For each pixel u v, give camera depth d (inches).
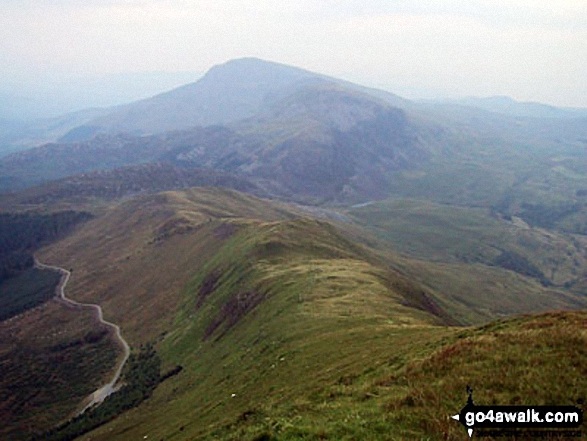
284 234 6939.0
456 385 1080.2
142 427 3292.3
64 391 5718.5
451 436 892.0
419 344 1797.5
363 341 2301.9
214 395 2856.8
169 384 4458.7
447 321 4933.6
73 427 4434.1
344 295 3806.6
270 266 5713.6
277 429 1048.2
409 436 914.7
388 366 1582.2
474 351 1251.2
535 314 1707.7
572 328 1272.1
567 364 1079.6
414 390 1106.7
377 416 1023.0
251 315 4320.9
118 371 5880.9
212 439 1320.1
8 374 6648.6
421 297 5236.2
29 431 4783.5
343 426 987.3
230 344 4047.7
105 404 4822.8
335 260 5748.0
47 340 7859.3
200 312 6067.9
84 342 7391.7
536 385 1018.1
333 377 1774.1
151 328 7017.7
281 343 2918.3
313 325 3021.7
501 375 1082.7
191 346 5319.9
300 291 4131.4
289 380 2111.2
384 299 3631.9
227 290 5846.5
